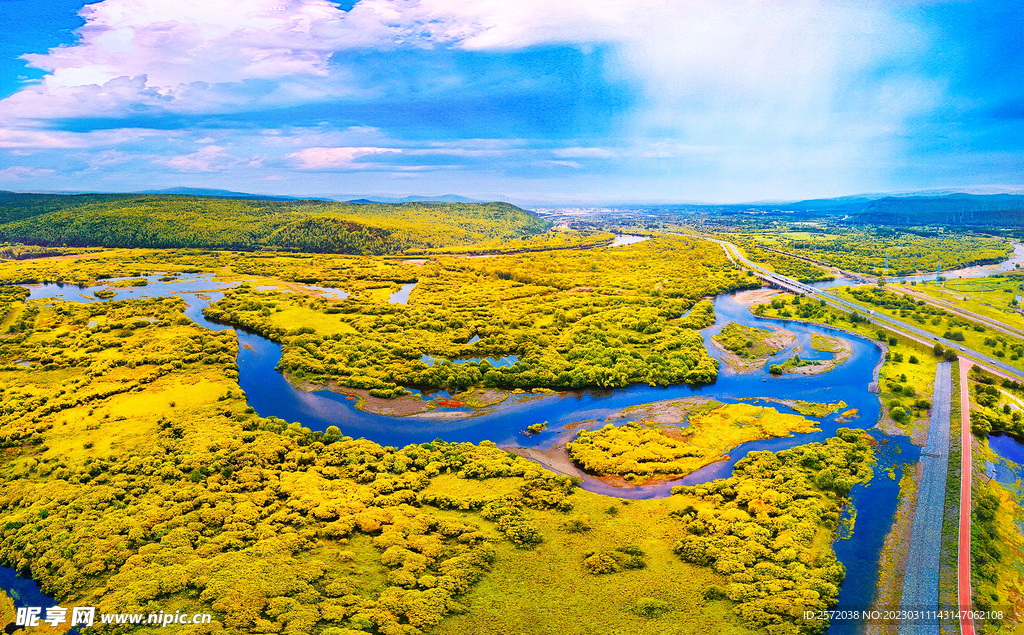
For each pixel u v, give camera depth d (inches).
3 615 3105.3
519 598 3257.9
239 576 3280.0
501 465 4675.2
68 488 4232.3
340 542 3718.0
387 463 4719.5
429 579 3331.7
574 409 5964.6
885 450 4965.6
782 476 4453.7
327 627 2977.4
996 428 5403.5
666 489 4478.3
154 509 3927.2
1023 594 3324.3
